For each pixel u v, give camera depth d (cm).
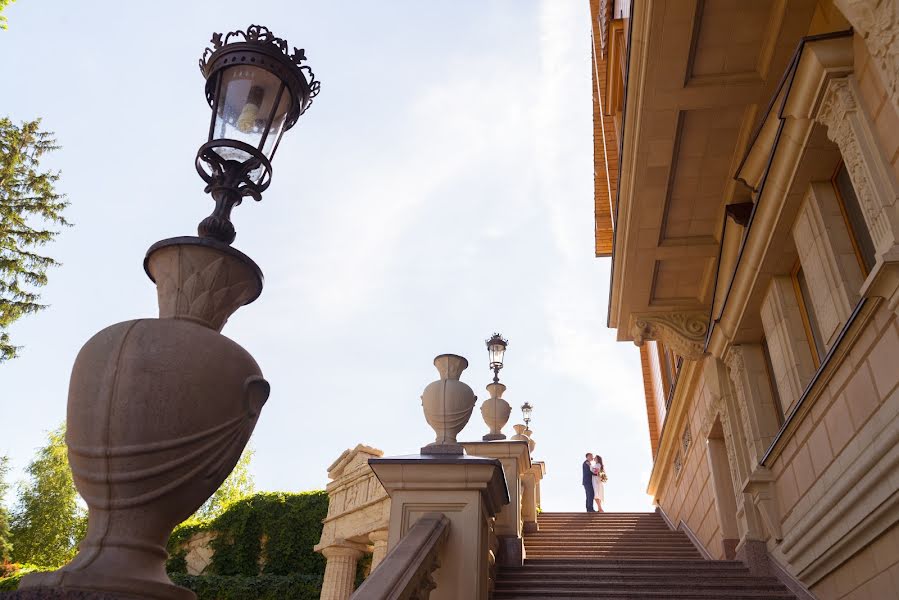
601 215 1717
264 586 1873
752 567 768
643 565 783
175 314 220
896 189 450
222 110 262
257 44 270
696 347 978
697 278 959
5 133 1900
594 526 1415
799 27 634
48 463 3534
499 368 949
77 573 169
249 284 239
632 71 705
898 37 420
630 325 1053
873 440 516
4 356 1748
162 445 189
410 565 356
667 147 761
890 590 513
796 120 567
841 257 582
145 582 174
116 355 196
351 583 1638
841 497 565
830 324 600
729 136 752
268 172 264
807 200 629
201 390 197
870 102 484
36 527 3356
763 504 762
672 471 1442
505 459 848
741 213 755
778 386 746
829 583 628
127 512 186
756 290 760
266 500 2081
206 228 240
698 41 661
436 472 470
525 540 1127
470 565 439
